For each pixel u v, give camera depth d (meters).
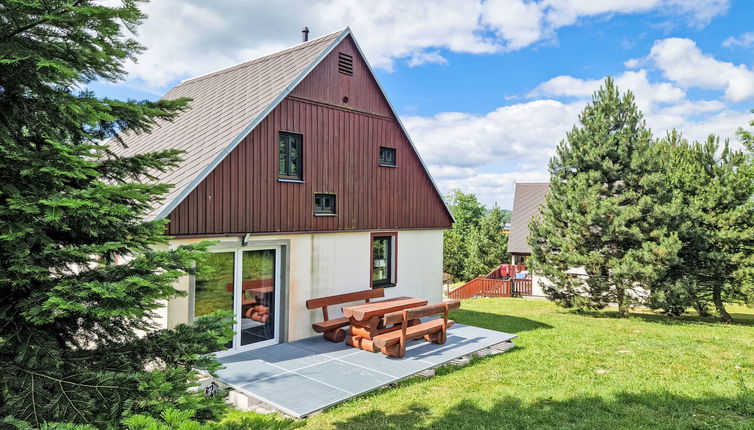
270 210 10.10
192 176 8.62
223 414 4.07
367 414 6.74
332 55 11.62
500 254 36.88
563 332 12.93
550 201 17.06
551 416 6.62
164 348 4.09
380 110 12.96
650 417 6.52
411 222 13.98
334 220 11.60
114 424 3.13
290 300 10.58
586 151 16.42
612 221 15.26
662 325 14.56
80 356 3.85
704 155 16.66
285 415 6.73
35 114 3.64
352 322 10.20
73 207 3.26
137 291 3.48
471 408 6.96
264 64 13.18
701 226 16.19
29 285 3.36
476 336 11.48
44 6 3.32
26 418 3.00
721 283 15.46
